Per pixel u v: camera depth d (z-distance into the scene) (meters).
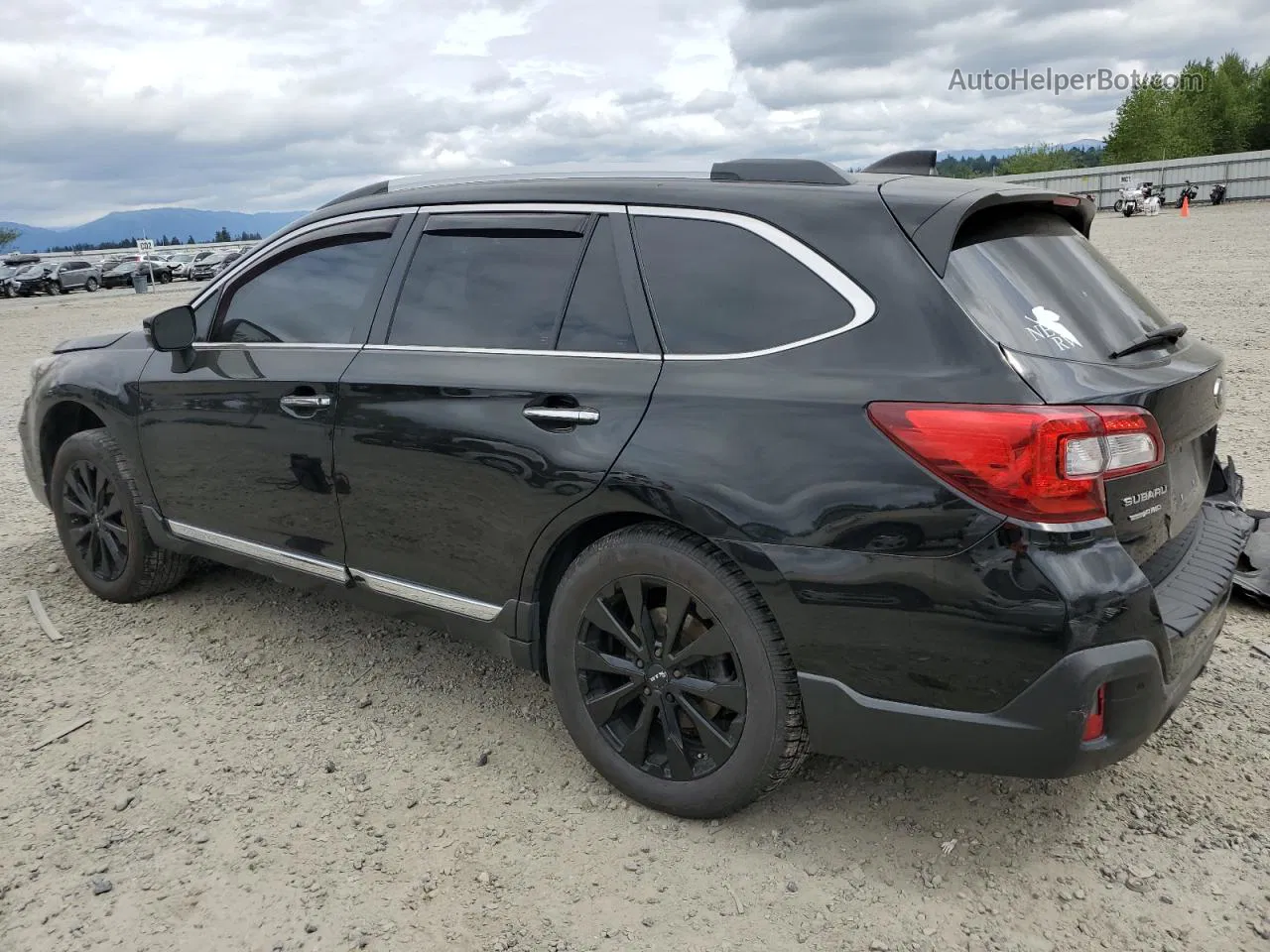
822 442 2.39
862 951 2.32
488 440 2.93
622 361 2.78
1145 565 2.51
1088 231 3.14
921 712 2.37
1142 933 2.35
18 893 2.62
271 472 3.61
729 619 2.57
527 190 3.13
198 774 3.14
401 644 4.06
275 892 2.59
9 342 19.50
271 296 3.74
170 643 4.12
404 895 2.56
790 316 2.55
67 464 4.51
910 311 2.38
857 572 2.35
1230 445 6.29
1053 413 2.19
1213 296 13.82
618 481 2.66
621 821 2.84
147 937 2.45
